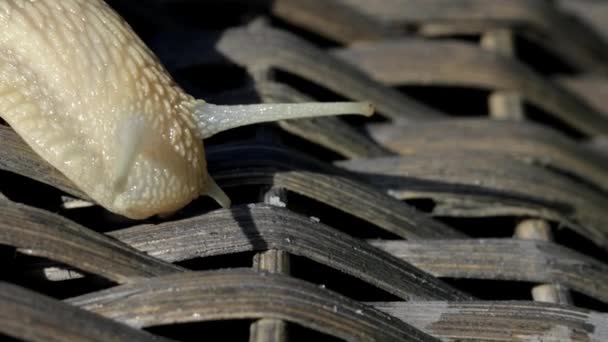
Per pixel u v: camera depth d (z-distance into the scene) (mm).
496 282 116
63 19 117
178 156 114
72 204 111
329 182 115
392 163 122
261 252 107
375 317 104
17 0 117
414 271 111
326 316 102
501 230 124
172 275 101
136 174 113
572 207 124
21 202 109
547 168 131
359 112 115
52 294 104
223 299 100
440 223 119
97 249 102
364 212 115
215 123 116
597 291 115
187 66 127
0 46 116
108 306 99
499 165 123
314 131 121
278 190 113
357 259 109
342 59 135
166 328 101
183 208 117
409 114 132
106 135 114
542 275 114
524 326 107
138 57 117
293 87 128
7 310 95
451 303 108
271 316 100
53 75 116
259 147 115
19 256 103
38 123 115
